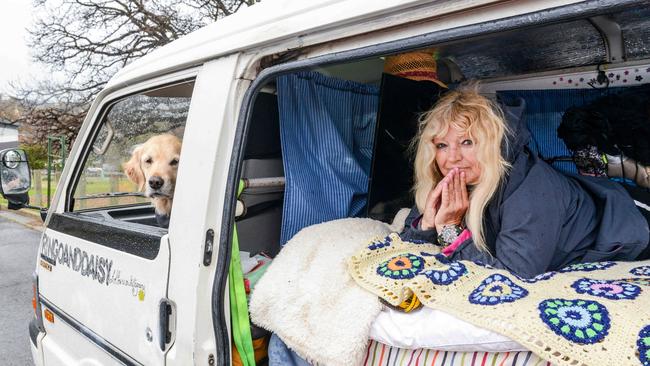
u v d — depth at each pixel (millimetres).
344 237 1584
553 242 1353
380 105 1853
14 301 5215
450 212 1448
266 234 1930
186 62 1590
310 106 1847
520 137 1427
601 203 1554
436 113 1476
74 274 2037
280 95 1726
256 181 1749
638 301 1058
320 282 1396
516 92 2322
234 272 1461
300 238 1603
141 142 2006
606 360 937
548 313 1056
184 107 1781
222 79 1453
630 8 818
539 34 1803
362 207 1999
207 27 1669
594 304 1059
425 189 1561
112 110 2107
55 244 2244
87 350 1952
